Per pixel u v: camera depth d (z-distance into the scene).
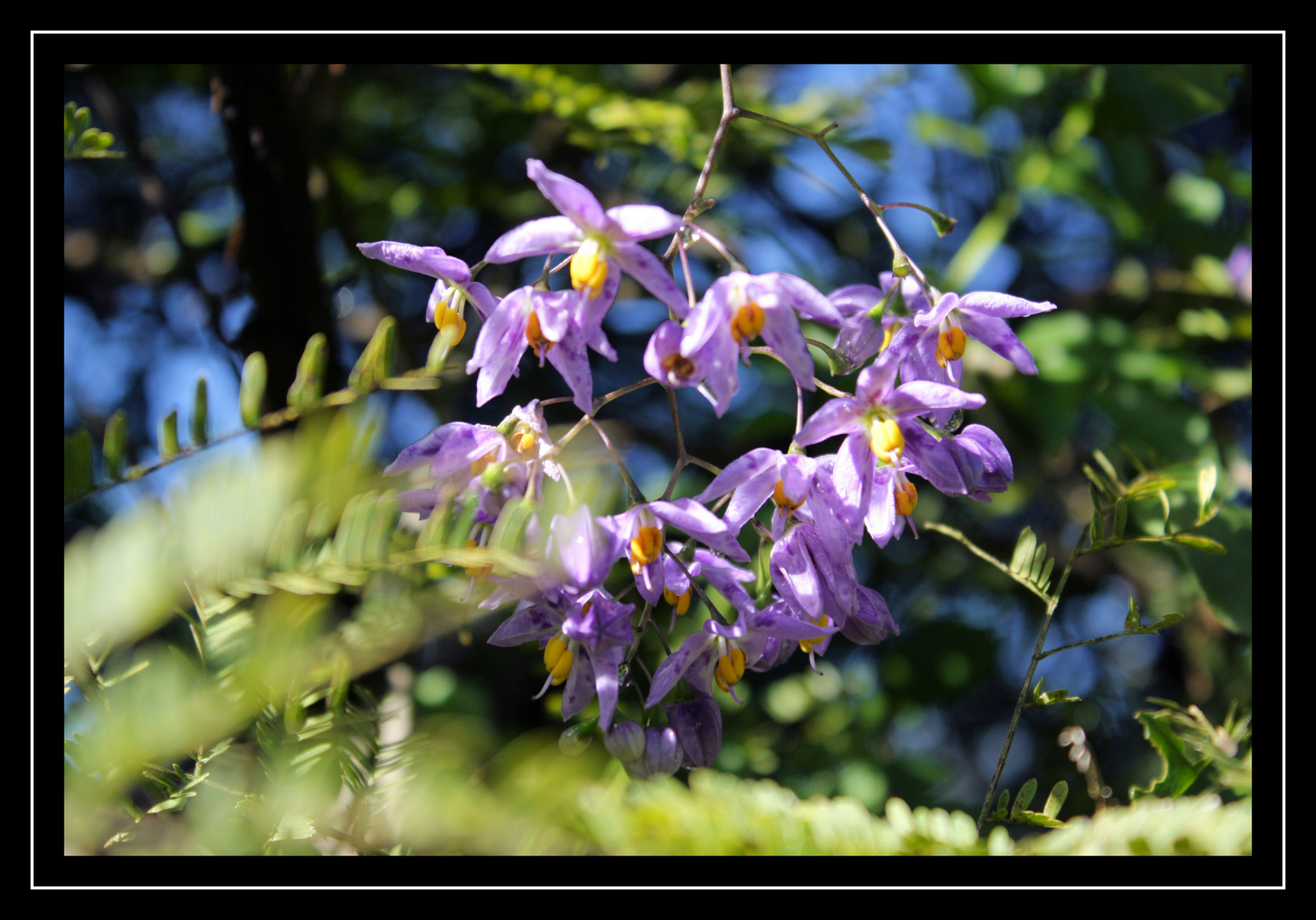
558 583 0.49
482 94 0.71
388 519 0.46
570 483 0.50
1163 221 0.75
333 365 0.62
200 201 0.87
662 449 0.76
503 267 0.79
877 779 0.69
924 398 0.51
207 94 0.85
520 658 0.61
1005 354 0.53
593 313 0.51
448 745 0.48
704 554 0.52
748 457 0.52
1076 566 0.80
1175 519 0.61
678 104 0.73
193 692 0.45
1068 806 0.62
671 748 0.51
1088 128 0.71
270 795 0.47
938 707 0.81
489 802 0.46
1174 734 0.52
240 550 0.45
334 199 0.67
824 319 0.51
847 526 0.52
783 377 0.76
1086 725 0.76
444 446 0.52
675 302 0.51
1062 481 0.80
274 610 0.45
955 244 0.83
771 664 0.52
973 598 0.83
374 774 0.48
